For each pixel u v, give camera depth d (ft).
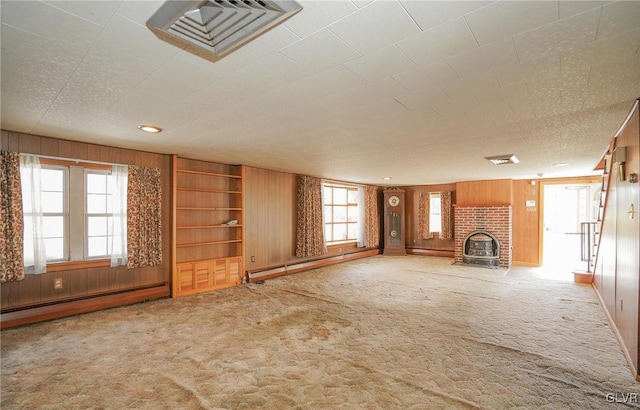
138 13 4.31
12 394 7.40
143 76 6.41
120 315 12.89
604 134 10.94
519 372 8.47
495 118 9.18
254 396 7.38
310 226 23.04
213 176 18.24
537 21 4.48
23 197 11.50
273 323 12.10
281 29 4.68
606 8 4.14
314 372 8.46
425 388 7.70
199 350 9.75
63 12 4.28
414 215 30.96
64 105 8.24
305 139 11.99
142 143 13.03
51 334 10.87
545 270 22.77
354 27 4.65
